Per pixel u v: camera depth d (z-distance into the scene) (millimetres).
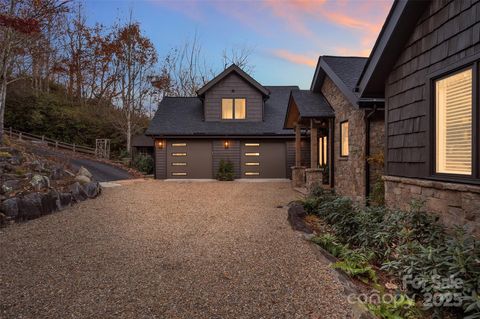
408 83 4480
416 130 4277
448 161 3752
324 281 3021
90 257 3803
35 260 3682
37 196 6094
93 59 23672
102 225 5480
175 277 3180
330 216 4848
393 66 4910
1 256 3816
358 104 6824
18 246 4227
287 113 10938
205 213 6586
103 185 10758
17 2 9156
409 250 2881
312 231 4934
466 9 3334
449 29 3609
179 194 9336
